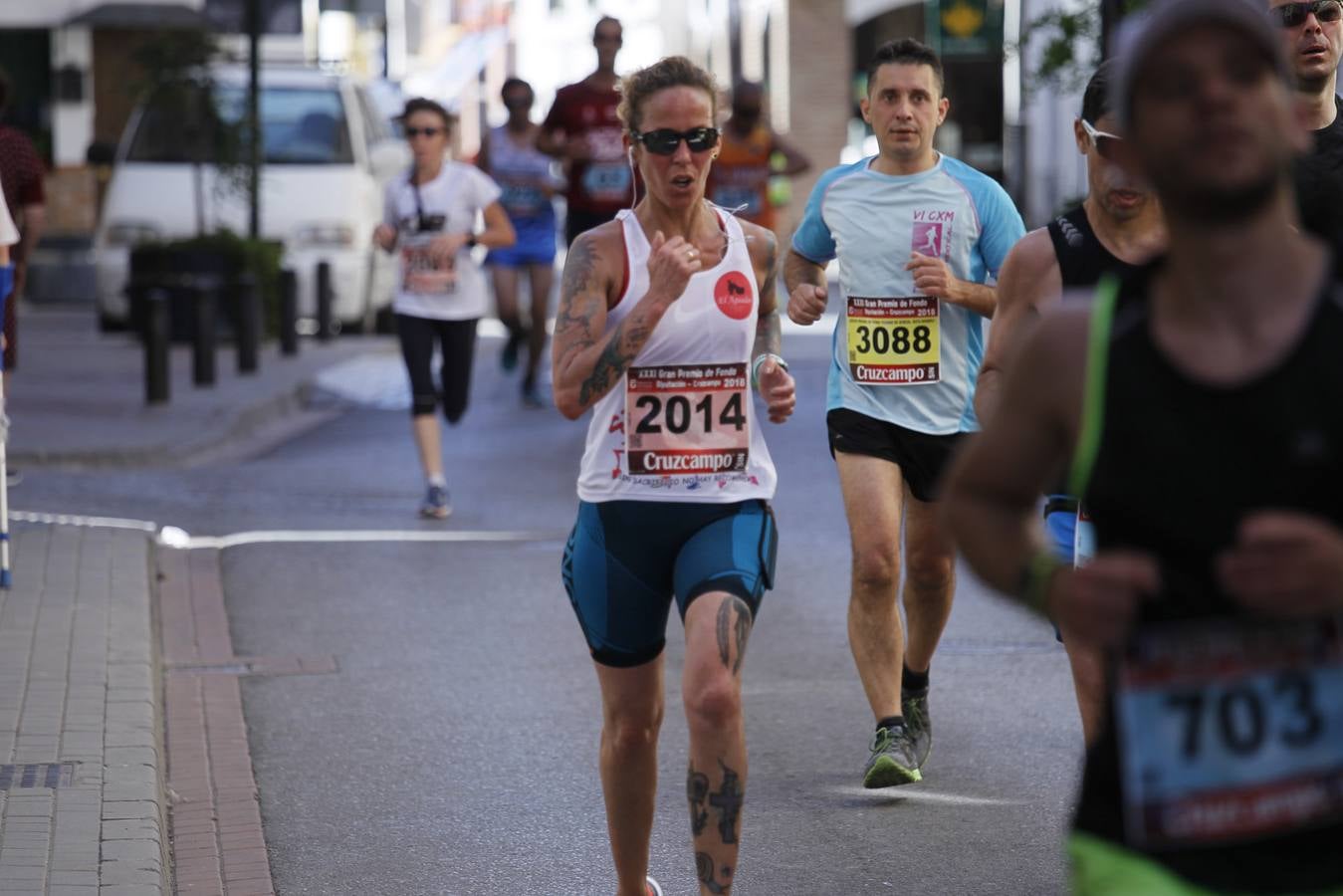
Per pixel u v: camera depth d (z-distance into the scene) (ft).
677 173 45.37
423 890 52.75
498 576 95.04
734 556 44.78
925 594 62.39
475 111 618.85
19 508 107.76
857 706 72.13
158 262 203.72
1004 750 66.03
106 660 72.33
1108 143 48.60
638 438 45.47
